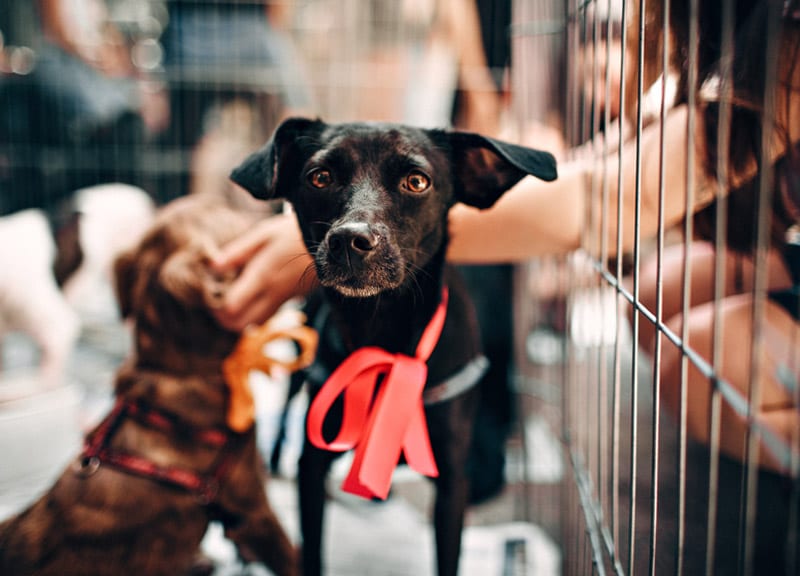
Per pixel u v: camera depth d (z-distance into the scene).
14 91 1.32
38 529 0.60
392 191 0.55
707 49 0.55
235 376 0.64
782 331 0.63
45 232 1.03
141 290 0.66
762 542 0.60
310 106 1.44
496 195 0.59
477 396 0.62
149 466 0.62
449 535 0.59
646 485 0.70
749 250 0.64
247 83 1.36
